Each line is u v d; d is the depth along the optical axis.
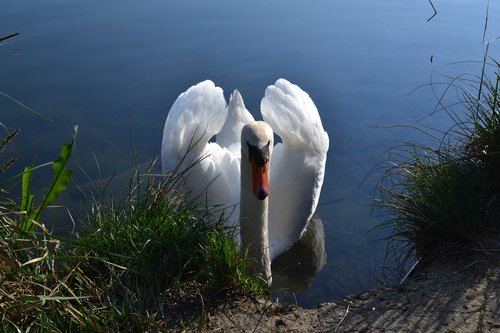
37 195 1.57
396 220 1.26
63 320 0.86
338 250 1.41
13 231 0.92
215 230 1.07
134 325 0.90
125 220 1.09
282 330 0.94
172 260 1.04
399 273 1.22
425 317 0.94
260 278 1.08
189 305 0.98
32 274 0.91
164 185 1.17
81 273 0.97
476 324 0.91
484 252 1.07
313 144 1.56
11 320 0.84
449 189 1.17
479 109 1.30
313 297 1.27
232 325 0.95
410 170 1.34
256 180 1.11
